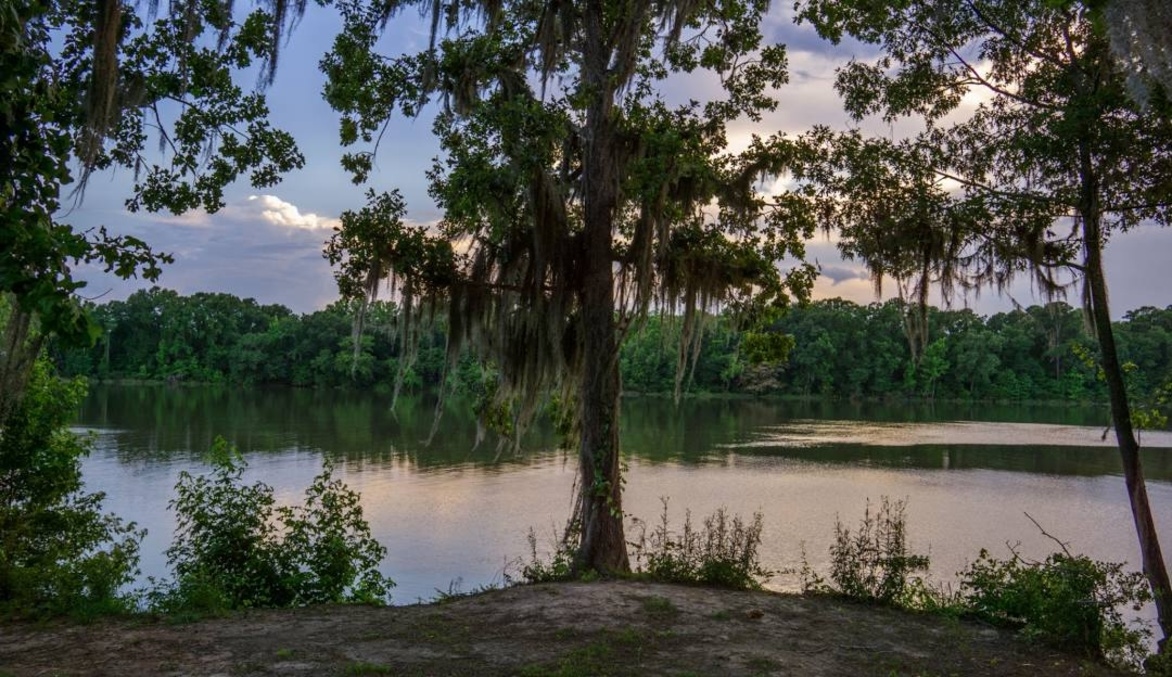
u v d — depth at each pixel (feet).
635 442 139.95
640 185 34.22
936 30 35.88
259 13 28.43
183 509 30.53
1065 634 24.03
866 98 37.45
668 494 86.33
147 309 315.17
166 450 113.29
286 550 30.83
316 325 289.94
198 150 31.32
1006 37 34.71
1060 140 30.66
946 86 36.11
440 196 37.06
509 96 37.88
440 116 38.58
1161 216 33.55
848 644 23.27
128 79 27.40
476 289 37.60
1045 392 276.00
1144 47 14.49
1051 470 110.11
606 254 37.22
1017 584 26.43
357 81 37.45
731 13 40.04
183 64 25.13
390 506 76.38
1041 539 68.23
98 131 22.20
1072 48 33.14
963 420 200.54
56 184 13.91
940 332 281.33
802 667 20.77
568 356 38.65
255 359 287.28
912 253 36.68
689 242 40.22
